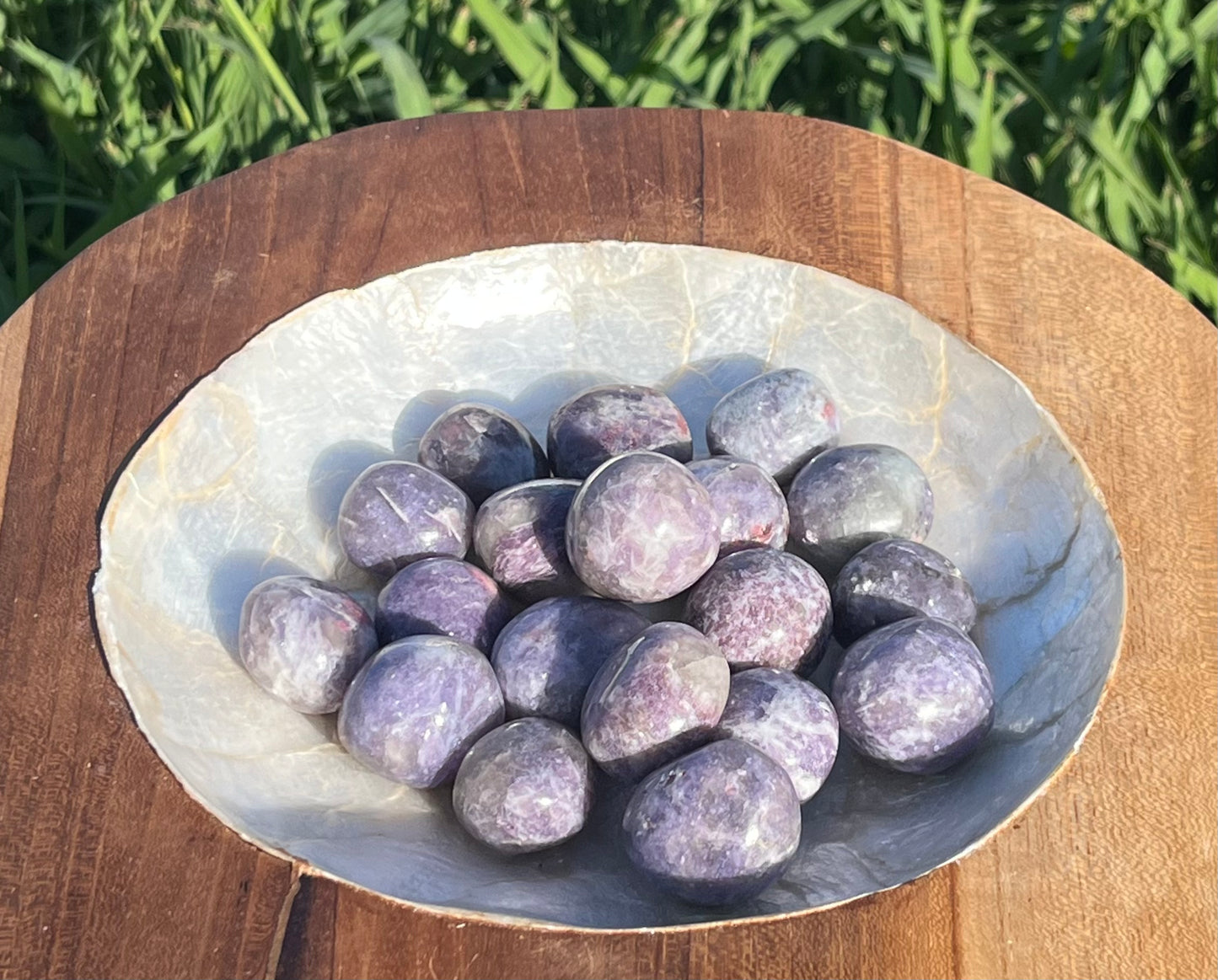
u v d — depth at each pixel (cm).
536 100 39
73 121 36
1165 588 20
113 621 19
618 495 20
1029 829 17
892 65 39
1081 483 21
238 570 22
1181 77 42
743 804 17
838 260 24
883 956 16
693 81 39
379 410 24
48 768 17
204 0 37
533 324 25
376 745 19
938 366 23
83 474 21
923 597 21
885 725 19
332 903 16
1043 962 16
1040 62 41
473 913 16
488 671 20
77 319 23
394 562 22
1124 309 24
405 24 39
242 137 37
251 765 19
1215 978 16
